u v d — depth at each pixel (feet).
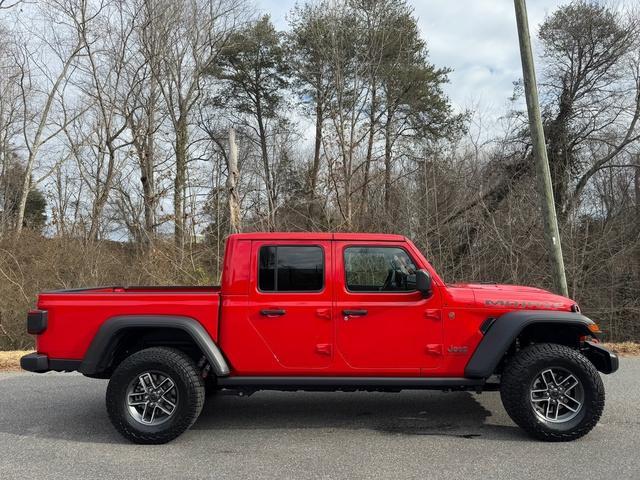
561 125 64.75
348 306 15.85
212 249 48.29
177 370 15.55
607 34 67.62
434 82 85.10
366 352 15.80
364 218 49.55
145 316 15.94
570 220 46.80
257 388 16.29
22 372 26.04
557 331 16.92
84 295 16.24
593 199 52.11
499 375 17.30
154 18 74.90
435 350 15.76
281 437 15.99
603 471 13.01
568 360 15.24
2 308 41.22
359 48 66.44
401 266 16.37
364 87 65.87
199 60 87.04
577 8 68.74
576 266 45.21
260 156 102.53
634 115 62.18
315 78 77.82
